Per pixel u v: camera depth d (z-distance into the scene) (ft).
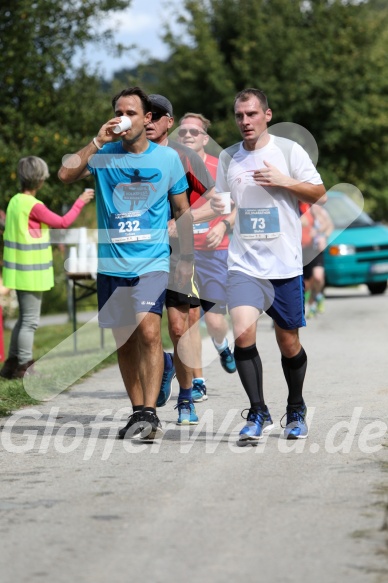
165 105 59.77
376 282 178.70
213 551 36.50
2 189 134.62
